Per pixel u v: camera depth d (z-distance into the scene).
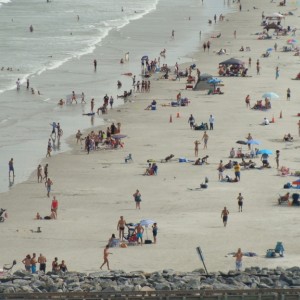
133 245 186.50
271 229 195.88
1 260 177.38
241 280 149.88
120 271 162.38
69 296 139.38
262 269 159.50
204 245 184.50
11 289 144.88
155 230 188.50
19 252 183.00
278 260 171.50
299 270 158.38
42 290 146.12
